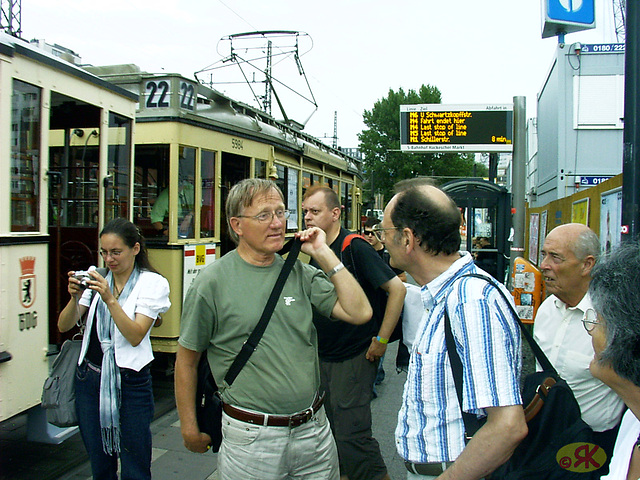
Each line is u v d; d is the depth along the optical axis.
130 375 3.12
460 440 1.70
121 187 4.94
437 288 1.85
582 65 10.16
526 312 6.09
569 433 1.76
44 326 3.66
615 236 4.57
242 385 2.17
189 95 5.88
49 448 4.45
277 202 2.26
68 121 4.71
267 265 2.32
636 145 3.25
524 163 8.12
